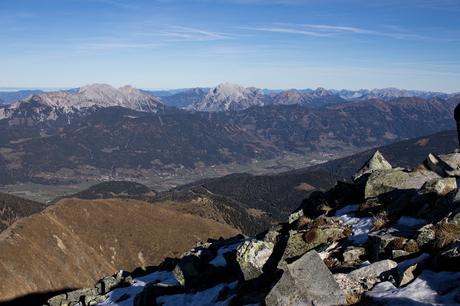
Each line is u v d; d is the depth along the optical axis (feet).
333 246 95.96
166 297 128.36
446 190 96.89
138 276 206.59
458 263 66.39
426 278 67.15
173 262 203.21
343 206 129.49
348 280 73.26
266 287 93.66
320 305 66.39
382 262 74.90
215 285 123.65
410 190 106.93
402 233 86.02
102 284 196.95
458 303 57.82
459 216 79.10
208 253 158.61
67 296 193.57
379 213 104.12
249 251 102.89
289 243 98.53
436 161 124.16
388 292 66.28
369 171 148.56
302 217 128.36
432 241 77.46
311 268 71.05
